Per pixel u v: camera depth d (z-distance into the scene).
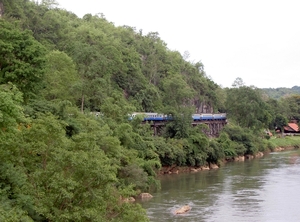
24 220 20.64
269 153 116.56
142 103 103.69
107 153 44.16
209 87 144.50
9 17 90.62
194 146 82.75
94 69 66.50
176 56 146.62
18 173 24.55
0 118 23.50
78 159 23.12
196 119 107.56
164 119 90.06
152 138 75.69
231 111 125.44
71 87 59.91
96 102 69.19
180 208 45.97
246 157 104.31
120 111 64.00
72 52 84.69
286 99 176.12
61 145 25.05
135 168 51.25
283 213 44.75
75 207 22.19
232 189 58.88
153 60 124.75
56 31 102.62
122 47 112.44
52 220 22.00
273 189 58.38
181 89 104.00
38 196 23.09
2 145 24.44
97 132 43.44
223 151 91.81
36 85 47.75
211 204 49.03
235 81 127.12
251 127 122.75
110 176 23.91
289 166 84.12
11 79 43.59
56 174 22.62
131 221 24.30
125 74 102.44
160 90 116.88
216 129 116.75
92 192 23.16
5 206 21.45
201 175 73.62
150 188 58.84
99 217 22.47
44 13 109.25
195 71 142.50
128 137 57.59
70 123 44.25
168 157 75.06
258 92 127.75
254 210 46.12
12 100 26.12
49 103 46.78
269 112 137.50
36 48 46.53
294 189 58.16
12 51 44.62
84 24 122.12
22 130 25.84
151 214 43.91
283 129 153.50
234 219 42.28
